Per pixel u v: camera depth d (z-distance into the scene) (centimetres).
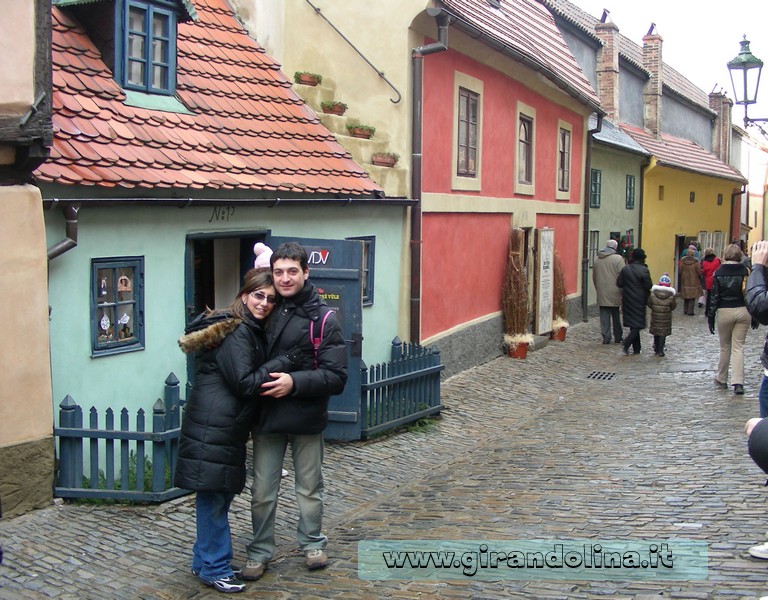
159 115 877
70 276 693
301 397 539
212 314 524
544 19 2023
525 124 1700
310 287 549
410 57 1191
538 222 1781
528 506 706
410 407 1019
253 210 909
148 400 778
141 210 763
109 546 587
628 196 2541
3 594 502
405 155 1198
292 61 1238
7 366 614
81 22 866
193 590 532
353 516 702
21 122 606
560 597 507
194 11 940
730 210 3791
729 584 508
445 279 1339
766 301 651
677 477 776
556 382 1363
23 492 628
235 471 521
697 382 1332
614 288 1766
